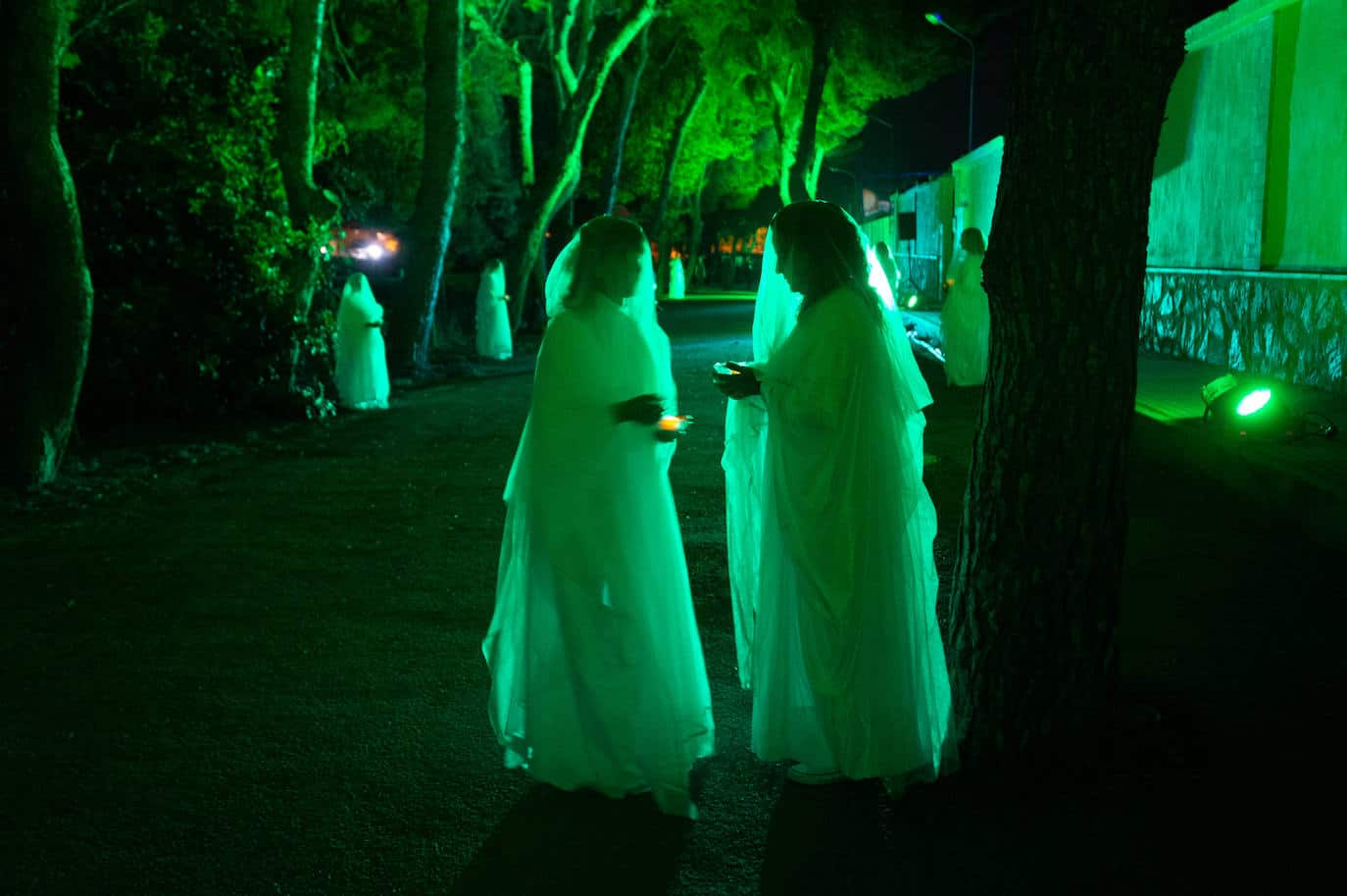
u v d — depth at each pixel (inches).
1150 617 211.9
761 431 158.4
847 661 141.9
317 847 140.6
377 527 312.7
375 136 1046.4
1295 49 463.5
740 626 163.2
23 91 339.9
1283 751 156.3
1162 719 166.1
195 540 300.2
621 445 147.6
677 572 151.6
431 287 705.0
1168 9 133.2
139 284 488.7
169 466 412.8
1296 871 127.4
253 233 508.7
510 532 155.1
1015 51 142.5
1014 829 138.9
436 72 680.4
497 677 156.9
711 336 999.0
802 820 143.6
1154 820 139.6
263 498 353.7
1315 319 438.0
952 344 540.7
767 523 148.5
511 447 444.8
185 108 501.4
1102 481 144.9
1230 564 243.4
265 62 534.0
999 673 149.9
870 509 141.4
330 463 416.5
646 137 1589.6
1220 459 313.3
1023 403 144.4
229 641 219.1
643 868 133.7
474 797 153.4
